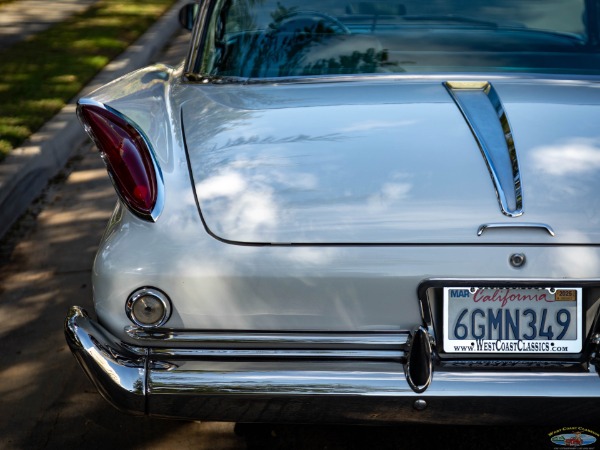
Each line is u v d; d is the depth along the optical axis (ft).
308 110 8.50
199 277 7.16
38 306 12.48
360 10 10.00
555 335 7.22
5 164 17.02
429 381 7.02
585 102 8.65
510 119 8.16
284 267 7.12
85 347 7.30
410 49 9.78
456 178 7.44
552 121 8.18
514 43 9.84
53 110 21.70
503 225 7.10
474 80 9.33
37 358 11.03
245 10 10.28
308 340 7.22
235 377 7.18
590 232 7.12
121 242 7.38
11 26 35.76
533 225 7.11
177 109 8.95
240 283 7.14
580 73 9.67
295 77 9.59
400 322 7.18
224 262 7.16
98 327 7.43
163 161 7.80
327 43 9.87
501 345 7.20
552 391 7.00
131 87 9.98
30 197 17.12
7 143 18.39
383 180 7.44
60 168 19.22
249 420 7.34
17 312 12.31
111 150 7.70
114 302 7.32
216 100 9.03
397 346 7.23
